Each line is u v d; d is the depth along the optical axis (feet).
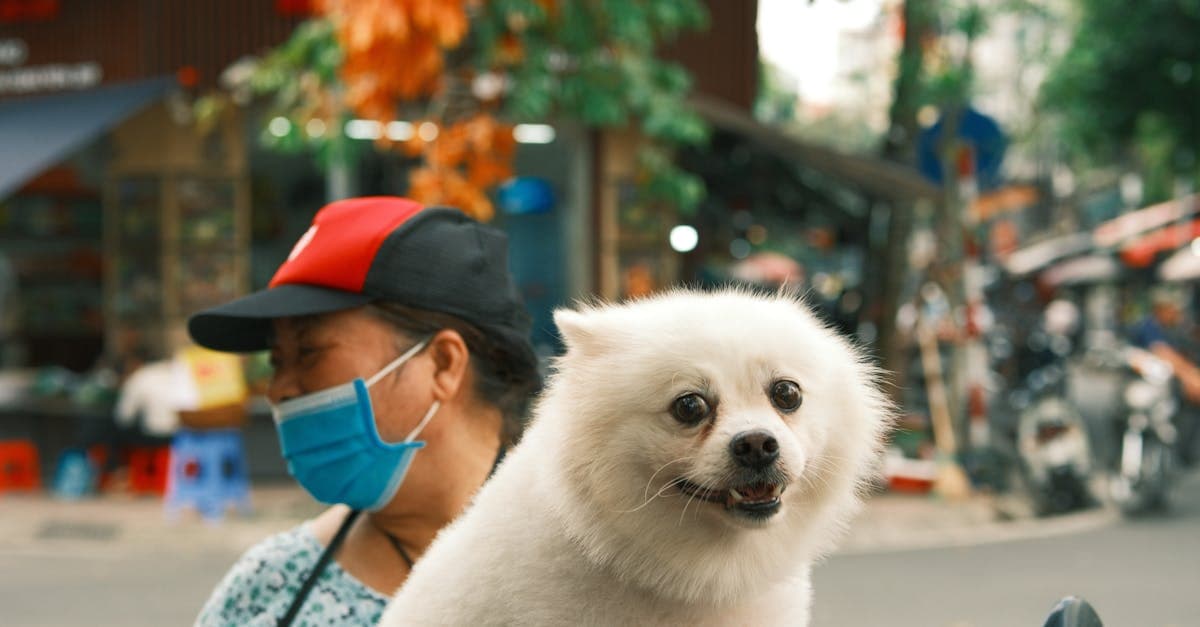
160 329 44.68
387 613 5.73
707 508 5.29
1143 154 104.37
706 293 6.03
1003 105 101.96
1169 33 75.87
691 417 5.32
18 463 42.34
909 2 42.19
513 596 5.24
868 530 34.88
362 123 38.06
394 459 7.27
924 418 44.42
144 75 41.81
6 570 29.68
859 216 48.11
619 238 46.73
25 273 52.49
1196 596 27.22
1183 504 39.32
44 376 45.32
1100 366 39.29
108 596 27.07
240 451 37.47
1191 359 46.37
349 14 23.56
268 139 32.09
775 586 5.64
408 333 7.35
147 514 36.94
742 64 45.03
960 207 40.98
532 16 26.50
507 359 7.57
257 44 41.81
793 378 5.48
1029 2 44.50
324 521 7.88
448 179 25.49
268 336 8.10
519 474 5.55
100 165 46.39
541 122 45.50
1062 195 119.03
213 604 7.61
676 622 5.37
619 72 31.37
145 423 39.22
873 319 46.44
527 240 53.42
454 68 26.53
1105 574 29.53
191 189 44.65
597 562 5.26
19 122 41.37
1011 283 68.95
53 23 42.57
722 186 48.65
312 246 7.40
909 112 43.50
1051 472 37.27
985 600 26.94
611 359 5.46
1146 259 80.64
